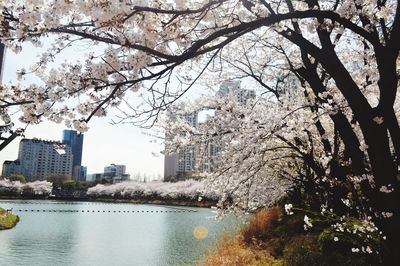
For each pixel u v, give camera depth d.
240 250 13.11
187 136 9.69
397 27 4.93
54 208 65.94
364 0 4.88
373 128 4.84
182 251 22.95
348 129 6.01
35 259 20.77
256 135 8.36
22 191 99.12
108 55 3.43
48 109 3.44
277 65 10.87
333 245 9.95
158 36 3.76
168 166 110.12
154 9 3.37
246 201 11.21
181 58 3.67
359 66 9.22
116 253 23.16
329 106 6.11
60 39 3.53
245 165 9.59
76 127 3.50
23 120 3.43
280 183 15.09
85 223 41.62
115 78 3.58
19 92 3.51
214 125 9.54
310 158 9.11
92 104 3.69
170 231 34.12
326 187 8.91
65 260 20.86
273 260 11.90
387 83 4.93
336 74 5.05
